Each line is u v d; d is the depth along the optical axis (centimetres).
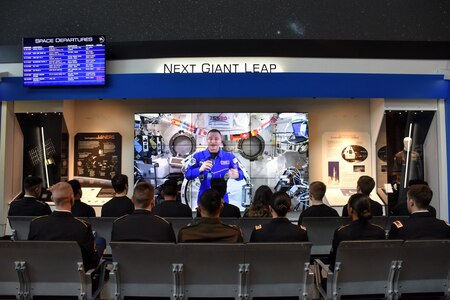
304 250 277
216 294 283
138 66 695
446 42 699
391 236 327
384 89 693
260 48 698
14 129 720
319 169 770
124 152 771
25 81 679
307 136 725
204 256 276
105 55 677
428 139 717
